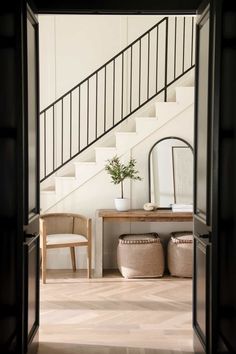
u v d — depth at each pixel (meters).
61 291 5.41
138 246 5.98
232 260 3.03
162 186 6.45
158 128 6.42
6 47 2.95
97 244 6.09
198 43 3.65
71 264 6.57
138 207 6.52
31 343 3.38
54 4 3.71
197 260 3.62
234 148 3.04
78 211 6.52
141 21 7.12
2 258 2.94
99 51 7.12
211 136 3.08
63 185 6.48
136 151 6.47
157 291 5.39
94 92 7.13
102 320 4.39
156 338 3.93
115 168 6.20
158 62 7.15
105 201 6.51
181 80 6.79
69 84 7.12
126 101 7.11
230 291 3.05
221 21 2.96
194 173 3.71
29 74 3.39
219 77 2.98
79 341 3.87
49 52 7.11
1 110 2.87
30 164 3.42
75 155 6.75
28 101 3.29
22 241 3.04
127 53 7.11
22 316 3.03
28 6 3.22
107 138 6.88
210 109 3.10
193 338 3.74
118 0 3.72
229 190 3.12
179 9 3.73
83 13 3.77
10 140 3.08
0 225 2.93
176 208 6.16
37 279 3.71
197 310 3.63
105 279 5.97
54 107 7.12
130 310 4.69
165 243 6.52
